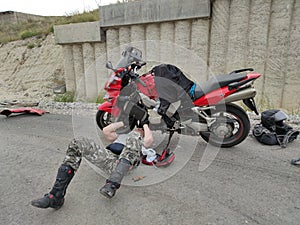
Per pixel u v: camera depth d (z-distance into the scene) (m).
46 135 3.80
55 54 12.14
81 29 8.34
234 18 5.81
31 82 12.01
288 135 3.14
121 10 7.28
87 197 2.16
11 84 12.53
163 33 6.84
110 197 2.00
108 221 1.86
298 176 2.42
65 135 3.78
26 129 4.13
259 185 2.28
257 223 1.80
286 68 5.51
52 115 5.05
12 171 2.67
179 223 1.82
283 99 5.68
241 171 2.54
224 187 2.26
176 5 6.33
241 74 3.00
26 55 13.03
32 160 2.94
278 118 3.17
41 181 2.46
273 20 5.42
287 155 2.87
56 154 3.09
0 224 1.85
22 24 18.14
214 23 6.13
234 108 3.01
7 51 13.90
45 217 1.92
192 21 6.36
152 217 1.89
